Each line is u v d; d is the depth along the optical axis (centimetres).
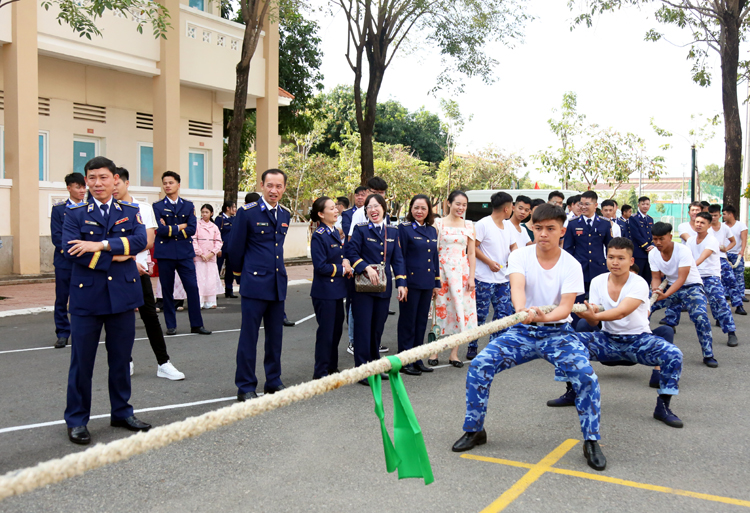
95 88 1567
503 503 344
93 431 462
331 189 3472
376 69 1619
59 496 349
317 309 604
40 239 1357
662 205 5641
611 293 512
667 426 484
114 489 359
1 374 614
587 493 358
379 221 618
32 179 1312
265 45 1828
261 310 544
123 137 1639
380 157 4041
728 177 1416
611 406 539
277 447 429
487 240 729
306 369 666
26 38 1286
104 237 442
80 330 433
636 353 505
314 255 598
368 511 333
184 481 371
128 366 468
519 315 370
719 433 468
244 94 1423
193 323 855
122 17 1465
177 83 1565
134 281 461
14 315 961
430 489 362
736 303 1049
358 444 436
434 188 4644
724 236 1047
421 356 298
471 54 1636
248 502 343
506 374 650
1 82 1369
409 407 298
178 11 1554
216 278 1108
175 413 507
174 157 1570
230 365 672
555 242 424
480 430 432
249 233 543
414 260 653
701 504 345
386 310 629
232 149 1425
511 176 4856
